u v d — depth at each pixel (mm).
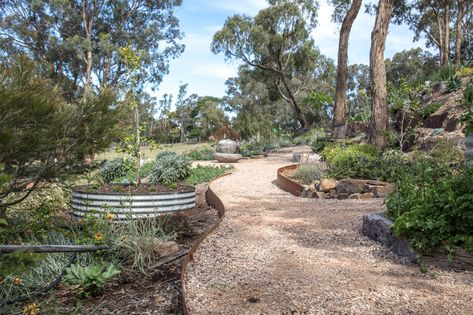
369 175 9461
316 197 8898
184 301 3129
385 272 4105
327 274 4039
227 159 18484
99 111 4812
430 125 13758
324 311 3174
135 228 4746
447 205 4273
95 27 31078
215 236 5469
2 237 4312
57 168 4762
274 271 4133
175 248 4730
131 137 7012
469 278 3902
